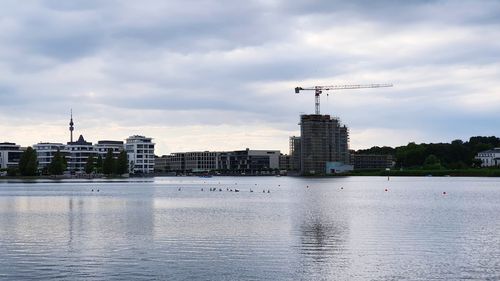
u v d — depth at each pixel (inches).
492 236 2429.9
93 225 2910.9
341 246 2167.8
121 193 6579.7
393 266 1801.2
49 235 2509.8
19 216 3447.3
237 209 4030.5
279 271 1745.8
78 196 5846.5
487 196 5698.8
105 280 1654.8
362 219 3184.1
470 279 1632.6
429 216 3368.6
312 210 3900.1
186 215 3511.3
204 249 2114.9
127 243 2265.0
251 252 2048.5
